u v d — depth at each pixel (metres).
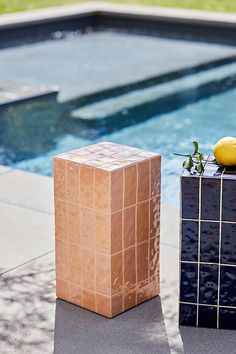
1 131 7.46
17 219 4.74
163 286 3.93
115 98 8.73
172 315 3.66
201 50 11.02
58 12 11.79
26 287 3.92
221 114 8.30
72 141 7.30
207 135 7.69
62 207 3.63
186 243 3.46
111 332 3.52
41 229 4.60
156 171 3.64
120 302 3.65
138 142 7.44
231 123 8.04
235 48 11.09
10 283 3.96
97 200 3.47
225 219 3.39
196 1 12.99
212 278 3.48
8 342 3.44
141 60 10.44
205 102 8.70
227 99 8.80
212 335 3.49
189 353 3.35
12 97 8.03
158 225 3.74
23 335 3.49
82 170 3.48
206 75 9.75
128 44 11.38
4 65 10.08
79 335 3.49
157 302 3.78
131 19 12.03
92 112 8.20
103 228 3.50
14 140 7.25
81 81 9.38
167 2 12.98
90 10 12.14
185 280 3.51
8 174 5.50
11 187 5.25
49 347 3.40
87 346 3.41
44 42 11.49
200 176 3.37
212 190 3.37
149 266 3.75
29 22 11.24
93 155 3.63
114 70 9.92
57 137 7.39
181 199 3.41
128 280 3.66
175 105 8.56
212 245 3.44
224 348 3.39
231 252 3.43
